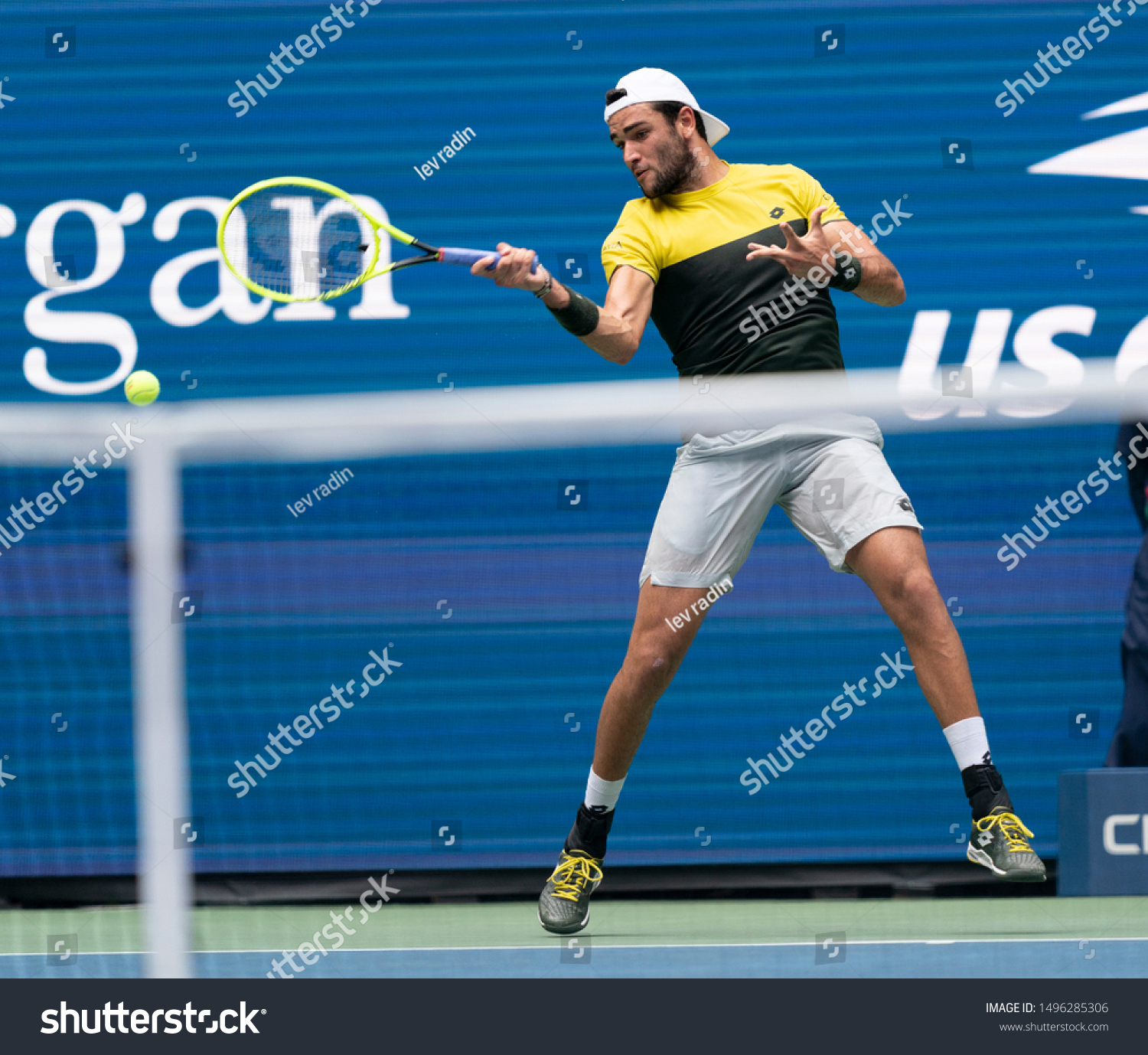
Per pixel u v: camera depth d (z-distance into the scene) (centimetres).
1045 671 789
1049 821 784
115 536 773
